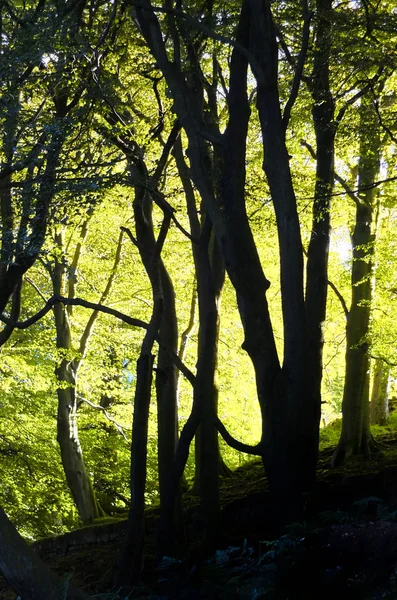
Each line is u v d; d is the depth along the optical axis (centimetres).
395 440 1942
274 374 1001
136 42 1472
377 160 1719
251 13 1036
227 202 1024
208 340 1106
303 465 995
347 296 2327
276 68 1031
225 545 1197
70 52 1184
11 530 739
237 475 1902
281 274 997
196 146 1047
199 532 1350
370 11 1375
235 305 2588
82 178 1145
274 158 1001
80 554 1456
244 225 1021
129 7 1338
